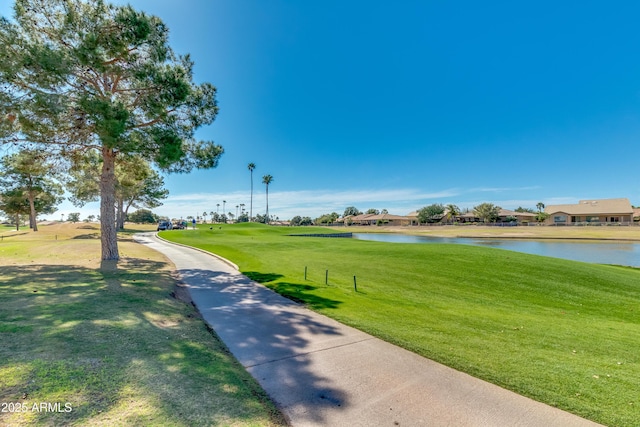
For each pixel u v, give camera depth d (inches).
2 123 391.5
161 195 1875.0
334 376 164.7
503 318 303.1
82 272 406.0
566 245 1467.8
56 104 380.8
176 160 510.3
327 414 130.3
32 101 380.8
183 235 1358.3
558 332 263.0
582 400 145.1
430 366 178.2
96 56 420.5
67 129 452.4
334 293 368.2
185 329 218.8
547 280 483.2
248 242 1019.9
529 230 2283.5
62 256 581.9
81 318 211.9
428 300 368.5
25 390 122.4
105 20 432.1
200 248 858.8
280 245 917.2
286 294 354.0
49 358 149.9
